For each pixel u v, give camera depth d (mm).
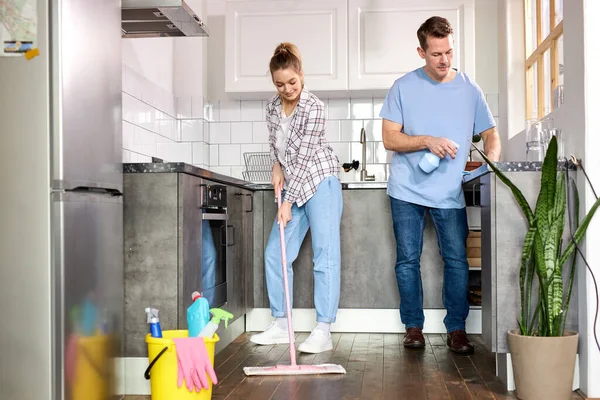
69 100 2189
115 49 2539
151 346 2529
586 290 2717
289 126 3529
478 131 3627
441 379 2963
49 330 2129
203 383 2512
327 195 3543
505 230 2781
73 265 2205
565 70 3016
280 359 3396
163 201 2832
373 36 4777
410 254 3611
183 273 2834
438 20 3395
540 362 2545
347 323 4203
